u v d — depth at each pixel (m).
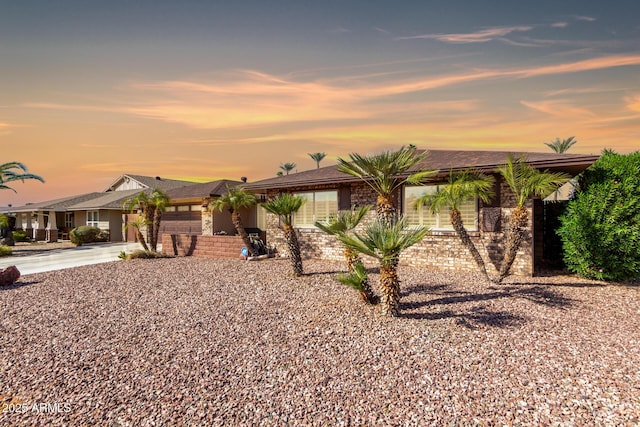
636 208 8.56
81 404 3.62
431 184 11.41
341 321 6.12
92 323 6.41
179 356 4.80
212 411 3.43
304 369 4.30
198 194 20.56
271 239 15.91
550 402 3.46
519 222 8.64
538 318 6.14
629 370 4.15
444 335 5.35
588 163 8.45
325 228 7.93
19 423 3.31
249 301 7.71
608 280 9.26
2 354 5.01
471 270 10.83
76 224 30.70
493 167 9.55
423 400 3.54
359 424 3.17
